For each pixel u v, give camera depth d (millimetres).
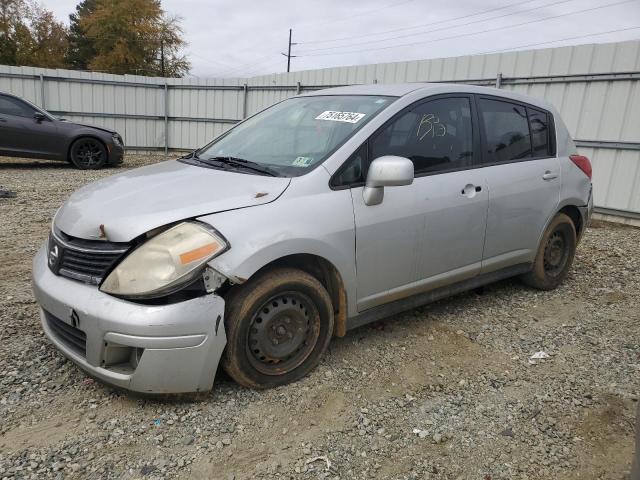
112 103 15102
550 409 2936
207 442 2529
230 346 2752
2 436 2496
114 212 2787
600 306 4527
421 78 10195
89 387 2912
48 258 2998
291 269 2930
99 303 2570
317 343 3113
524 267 4492
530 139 4398
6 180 9672
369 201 3164
